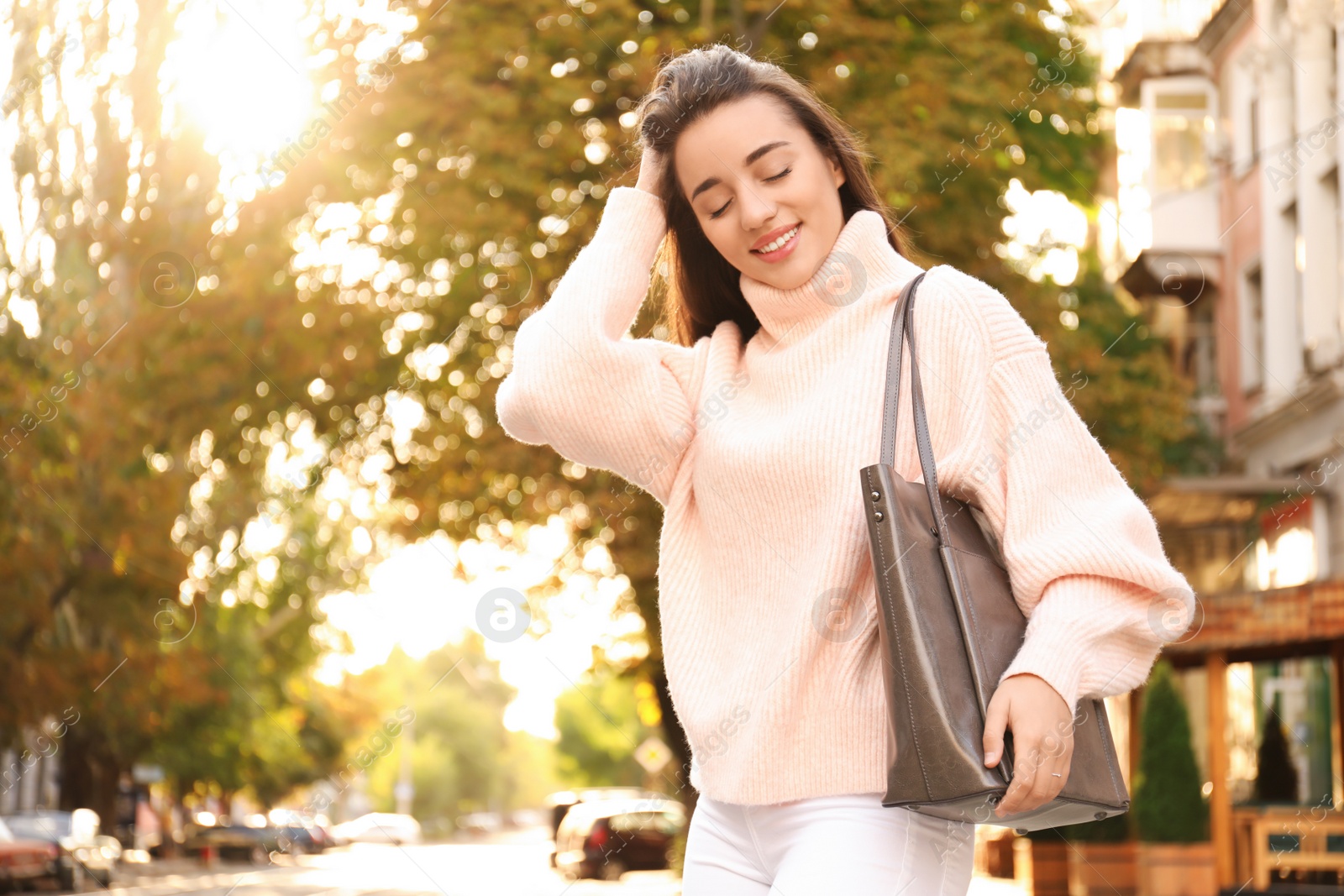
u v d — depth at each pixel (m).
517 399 2.11
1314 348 15.68
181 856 36.72
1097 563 1.71
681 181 2.03
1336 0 15.87
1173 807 10.87
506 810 89.44
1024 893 12.48
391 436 13.01
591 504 12.23
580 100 12.09
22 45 11.64
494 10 11.66
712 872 1.89
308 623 29.27
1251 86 17.67
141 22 11.40
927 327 1.86
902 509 1.70
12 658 16.72
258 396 13.09
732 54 2.04
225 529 19.78
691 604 2.00
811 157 1.98
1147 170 18.61
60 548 15.84
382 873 21.34
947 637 1.66
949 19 12.51
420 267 12.21
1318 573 15.76
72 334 13.22
